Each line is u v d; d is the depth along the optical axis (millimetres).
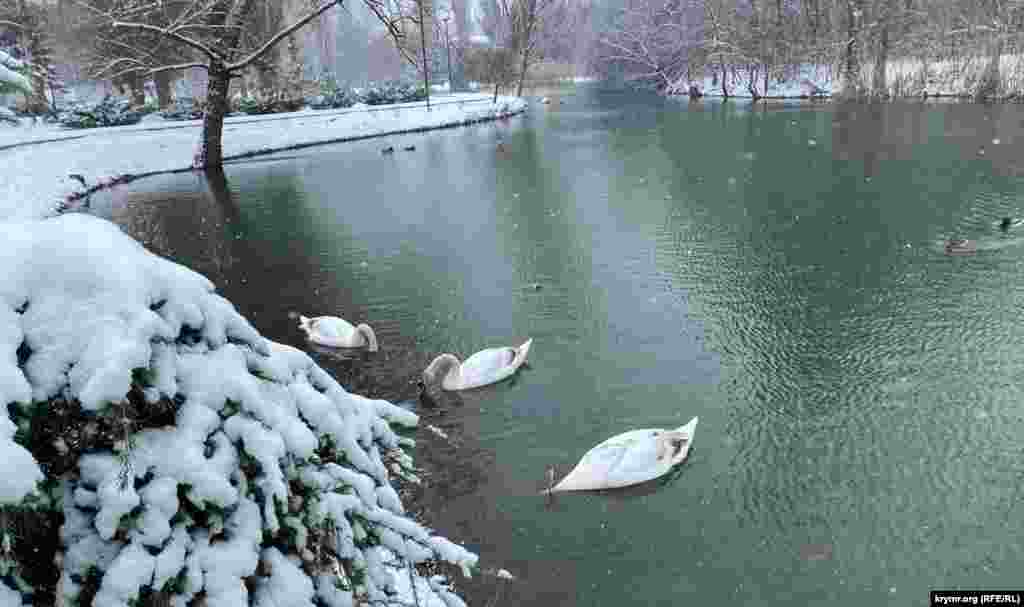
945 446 9156
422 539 3834
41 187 25188
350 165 33344
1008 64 41188
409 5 33000
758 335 12531
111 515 2541
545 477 9023
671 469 8969
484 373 11305
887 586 7148
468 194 25688
